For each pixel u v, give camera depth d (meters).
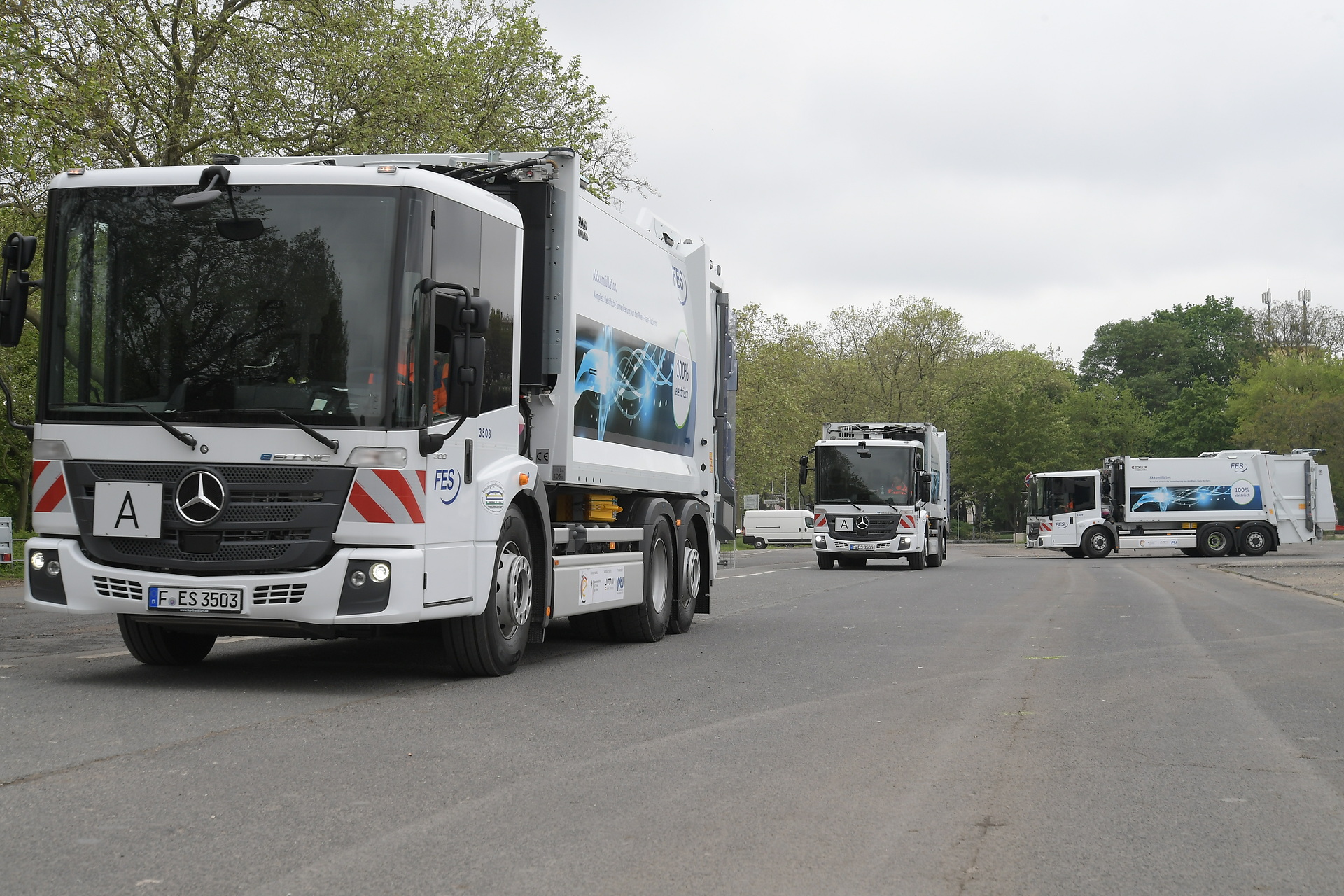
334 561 8.17
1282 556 45.75
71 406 8.47
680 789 5.72
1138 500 46.91
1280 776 6.17
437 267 8.69
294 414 8.27
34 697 8.00
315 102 28.34
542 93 33.78
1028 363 100.00
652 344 13.00
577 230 10.88
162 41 27.30
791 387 70.44
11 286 8.60
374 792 5.54
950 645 12.51
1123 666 10.68
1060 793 5.75
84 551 8.42
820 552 35.16
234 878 4.20
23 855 4.44
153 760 6.11
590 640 12.92
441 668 10.11
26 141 22.58
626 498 12.74
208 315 8.43
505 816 5.16
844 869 4.47
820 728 7.42
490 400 9.40
